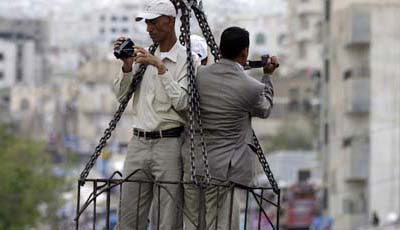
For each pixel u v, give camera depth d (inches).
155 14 490.9
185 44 491.8
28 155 2509.8
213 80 489.4
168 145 496.4
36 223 2290.8
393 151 2058.3
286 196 2336.4
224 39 491.2
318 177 2544.3
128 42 493.7
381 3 2062.0
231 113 489.1
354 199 2100.1
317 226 2105.1
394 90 2063.2
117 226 506.0
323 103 2343.8
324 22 2400.3
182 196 497.7
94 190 490.6
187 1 490.6
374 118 2068.2
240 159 490.9
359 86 2069.4
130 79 495.8
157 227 487.5
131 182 501.4
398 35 2059.5
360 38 2060.8
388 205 2039.9
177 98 486.0
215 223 488.7
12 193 2256.4
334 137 2181.3
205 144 491.2
